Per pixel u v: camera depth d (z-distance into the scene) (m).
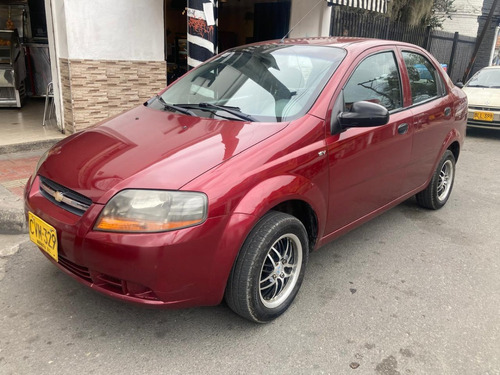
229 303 2.50
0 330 2.49
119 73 6.12
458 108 4.50
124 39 6.05
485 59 18.73
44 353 2.33
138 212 2.13
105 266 2.16
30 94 9.34
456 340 2.59
